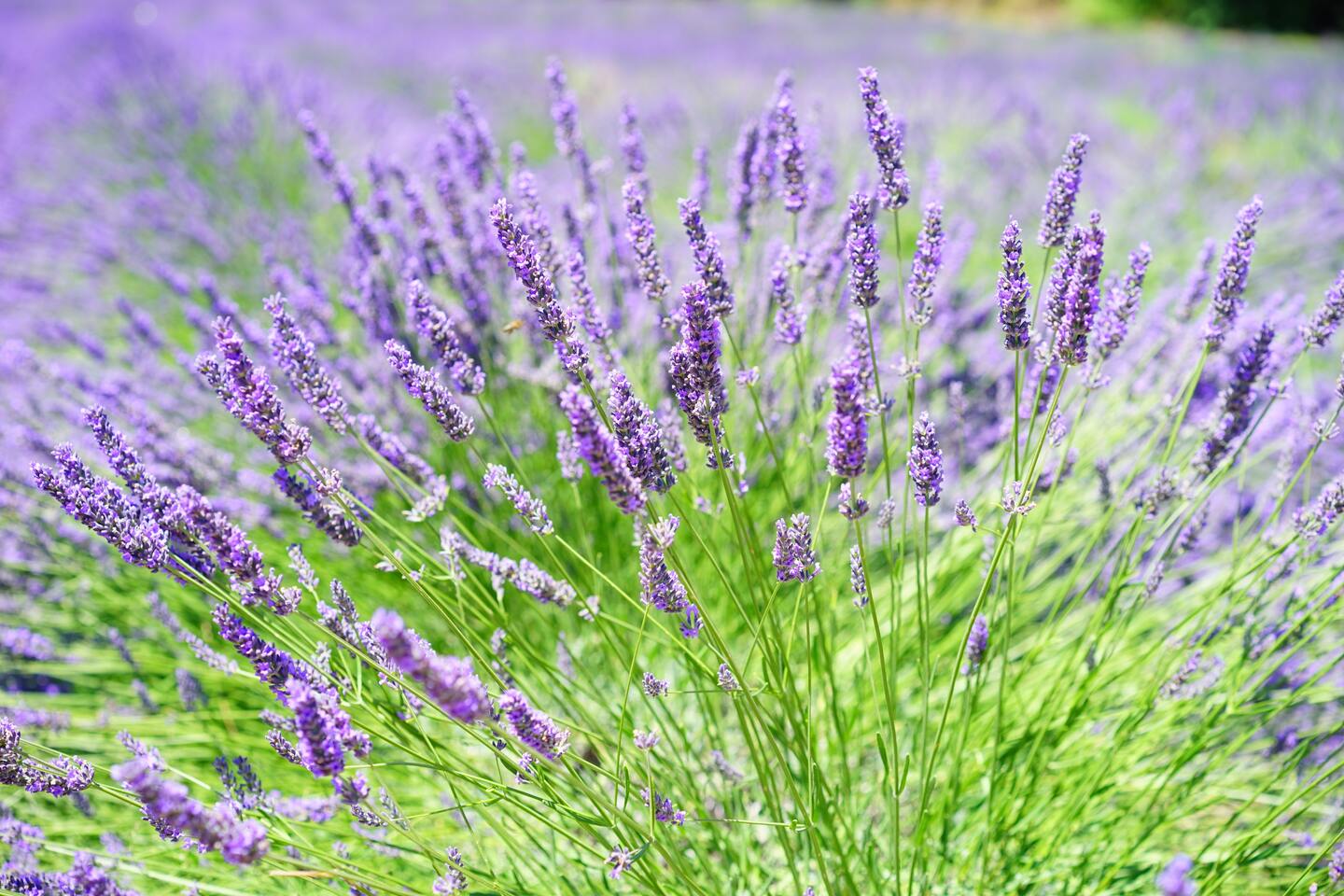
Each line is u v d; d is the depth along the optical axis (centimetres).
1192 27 1802
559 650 225
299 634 182
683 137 634
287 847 180
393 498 265
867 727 240
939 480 161
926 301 182
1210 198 554
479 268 290
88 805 218
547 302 156
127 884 200
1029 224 496
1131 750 213
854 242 169
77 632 281
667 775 200
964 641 165
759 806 225
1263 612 220
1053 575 283
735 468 171
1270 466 297
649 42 1104
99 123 703
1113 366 295
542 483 287
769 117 256
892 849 212
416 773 222
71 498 148
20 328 400
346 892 195
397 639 110
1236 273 178
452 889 162
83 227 515
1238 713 201
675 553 168
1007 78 872
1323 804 213
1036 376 272
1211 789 215
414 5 1411
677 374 153
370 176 312
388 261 308
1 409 314
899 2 2119
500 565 170
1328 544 239
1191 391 193
